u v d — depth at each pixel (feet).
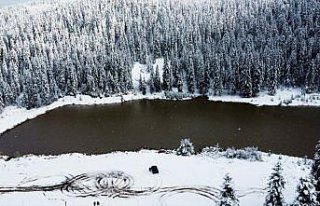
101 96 383.65
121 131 291.38
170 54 440.86
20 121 327.67
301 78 366.02
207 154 218.79
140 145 259.80
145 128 295.28
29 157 232.94
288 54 394.11
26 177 201.57
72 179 197.47
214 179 188.65
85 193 184.03
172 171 199.21
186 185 185.16
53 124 317.42
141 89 387.34
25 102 362.94
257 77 355.36
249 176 188.44
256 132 274.77
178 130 287.07
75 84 388.98
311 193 129.49
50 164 216.33
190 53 405.59
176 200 173.68
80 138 280.51
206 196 175.22
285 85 371.56
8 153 257.75
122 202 174.60
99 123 314.35
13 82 379.55
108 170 204.33
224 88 376.48
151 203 172.76
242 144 253.44
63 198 180.04
